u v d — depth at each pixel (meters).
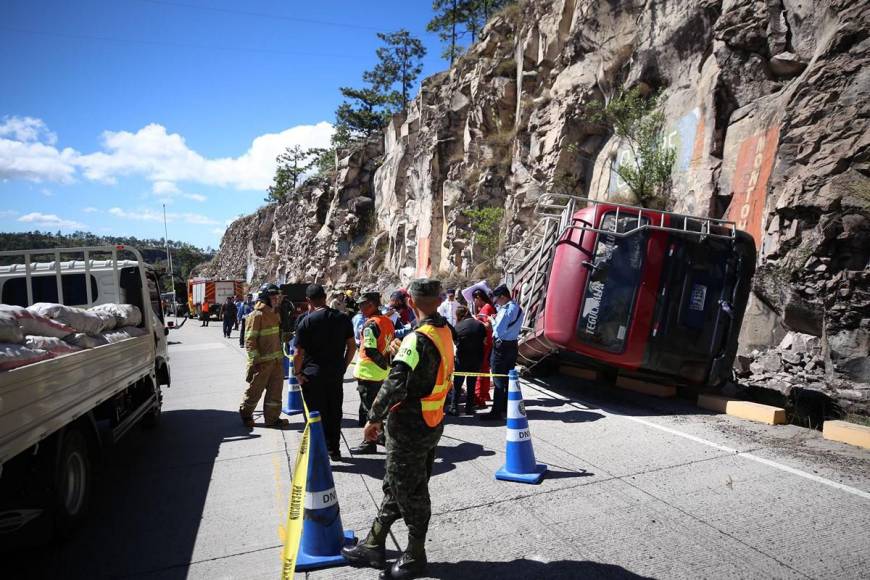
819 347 8.42
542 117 19.59
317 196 48.69
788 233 8.92
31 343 3.52
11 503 3.45
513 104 23.42
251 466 5.61
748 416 6.79
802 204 8.59
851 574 3.23
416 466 3.24
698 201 12.12
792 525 3.85
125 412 5.70
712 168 11.97
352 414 7.79
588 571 3.30
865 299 7.70
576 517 4.06
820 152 8.70
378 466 5.43
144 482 5.24
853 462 5.13
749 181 11.00
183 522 4.29
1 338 3.19
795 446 5.64
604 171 16.67
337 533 3.64
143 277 6.83
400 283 30.92
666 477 4.81
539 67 20.69
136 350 5.95
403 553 3.33
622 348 7.43
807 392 7.24
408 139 34.41
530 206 19.11
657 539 3.69
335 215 43.34
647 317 7.38
